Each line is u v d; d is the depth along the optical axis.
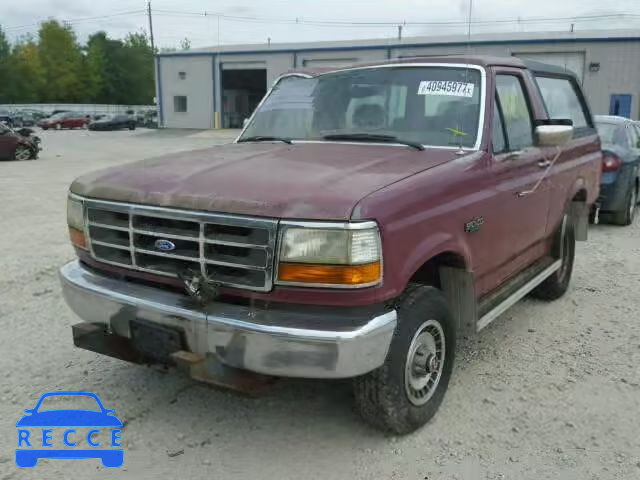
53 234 8.49
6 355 4.50
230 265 2.96
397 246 2.98
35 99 86.62
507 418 3.65
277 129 4.58
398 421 3.31
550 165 4.80
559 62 34.25
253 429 3.54
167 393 3.96
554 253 5.34
